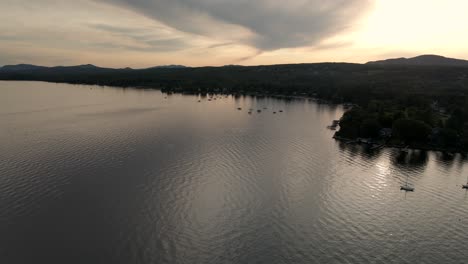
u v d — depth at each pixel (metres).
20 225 88.50
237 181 121.06
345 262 77.88
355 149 169.88
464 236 89.50
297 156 155.12
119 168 130.75
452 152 165.88
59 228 87.56
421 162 149.75
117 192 108.81
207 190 112.25
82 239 83.12
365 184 122.62
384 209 103.50
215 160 144.00
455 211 103.00
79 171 126.69
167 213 96.44
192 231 88.00
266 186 117.69
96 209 97.62
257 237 86.44
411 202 108.69
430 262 78.62
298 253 80.62
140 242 82.62
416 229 92.56
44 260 75.19
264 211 99.62
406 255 81.06
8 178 118.56
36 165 132.38
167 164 136.62
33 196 105.00
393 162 149.12
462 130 189.00
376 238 87.81
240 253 79.88
